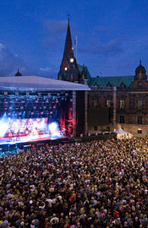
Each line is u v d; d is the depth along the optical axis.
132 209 15.57
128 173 23.88
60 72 79.94
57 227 13.52
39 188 19.30
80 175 22.59
